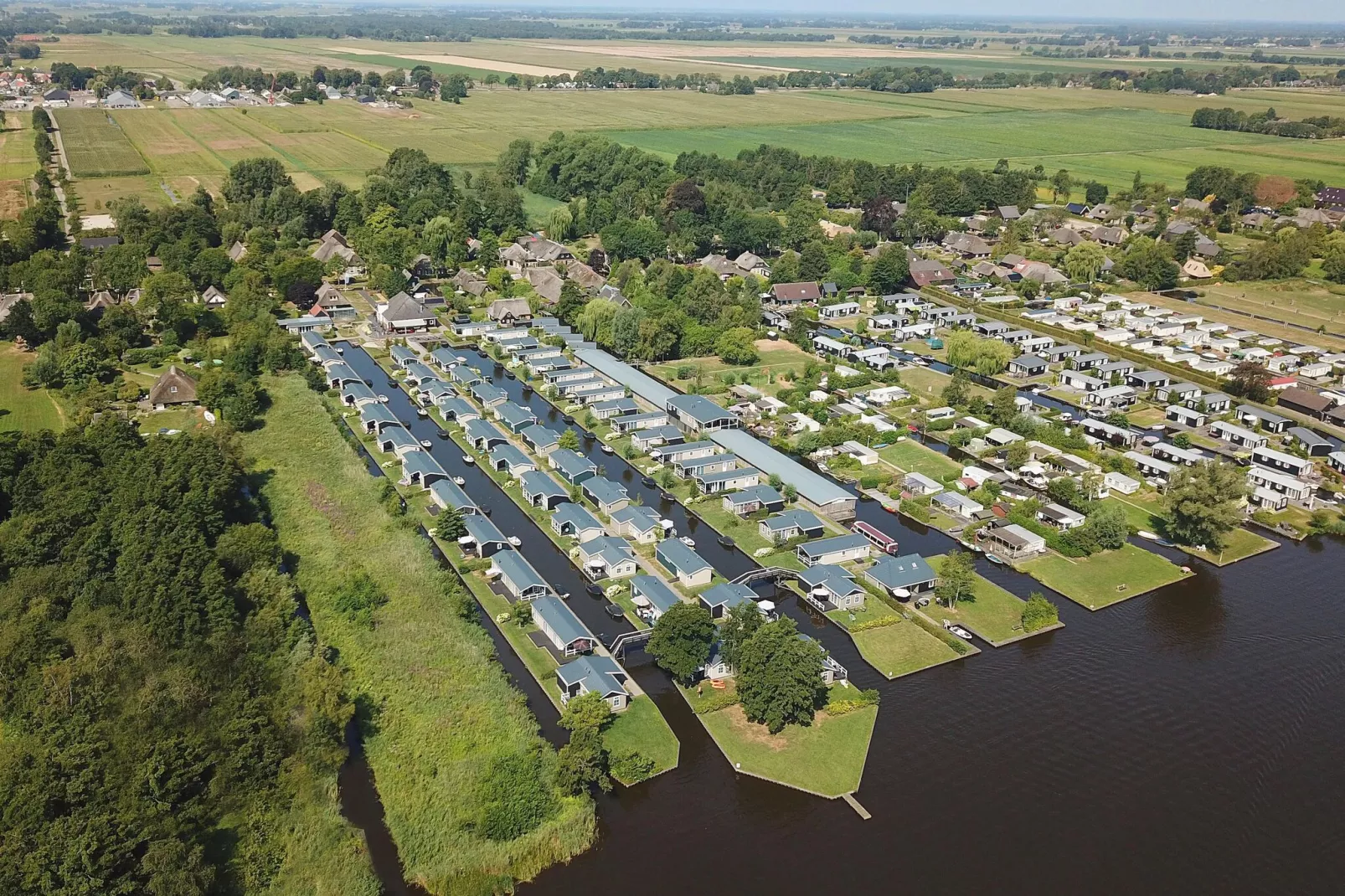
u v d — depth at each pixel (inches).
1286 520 5128.0
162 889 2662.4
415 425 6205.7
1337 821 3196.4
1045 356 7524.6
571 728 3412.9
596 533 4739.2
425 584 4264.3
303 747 3270.2
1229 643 4128.9
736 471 5408.5
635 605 4244.6
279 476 5300.2
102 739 3223.4
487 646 3900.1
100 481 4581.7
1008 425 6131.9
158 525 4156.0
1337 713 3705.7
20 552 4121.6
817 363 7155.5
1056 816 3191.4
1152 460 5580.7
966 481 5359.3
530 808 3051.2
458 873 2896.2
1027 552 4734.3
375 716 3474.4
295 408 6205.7
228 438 5270.7
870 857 3016.7
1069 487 5157.5
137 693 3452.3
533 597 4247.0
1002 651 4067.4
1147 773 3395.7
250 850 2947.8
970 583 4372.5
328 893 2812.5
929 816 3186.5
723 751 3442.4
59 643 3686.0
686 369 7007.9
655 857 3006.9
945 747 3501.5
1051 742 3535.9
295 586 4261.8
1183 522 4771.2
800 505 5196.9
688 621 3722.9
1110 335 7859.3
